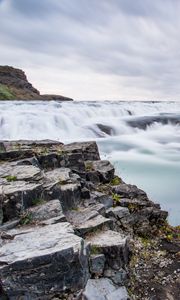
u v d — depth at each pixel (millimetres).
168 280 6895
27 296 5035
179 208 13375
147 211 9305
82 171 10211
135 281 6719
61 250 5176
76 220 7070
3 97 93000
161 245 8383
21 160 9156
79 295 5277
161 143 29453
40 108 40156
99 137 32250
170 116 41125
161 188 16000
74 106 44531
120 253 6156
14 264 4980
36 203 6840
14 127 31453
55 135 31453
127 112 45250
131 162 21625
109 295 5621
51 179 7824
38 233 5887
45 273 5102
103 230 6844
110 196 9250
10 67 131125
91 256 5945
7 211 6410
